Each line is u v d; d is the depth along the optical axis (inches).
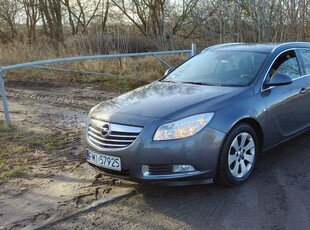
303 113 214.8
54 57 580.4
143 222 149.3
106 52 613.0
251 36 573.9
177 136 156.9
